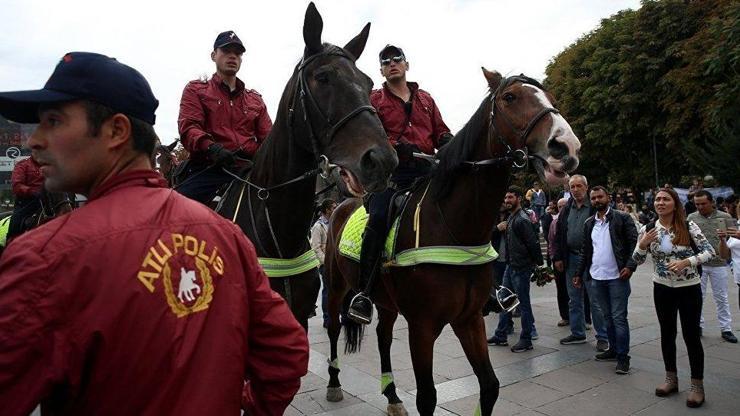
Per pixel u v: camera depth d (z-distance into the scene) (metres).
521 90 2.98
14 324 0.97
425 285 3.10
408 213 3.40
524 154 2.91
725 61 17.73
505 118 3.00
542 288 10.96
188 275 1.14
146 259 1.08
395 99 3.89
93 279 1.02
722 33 17.69
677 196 4.51
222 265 1.23
